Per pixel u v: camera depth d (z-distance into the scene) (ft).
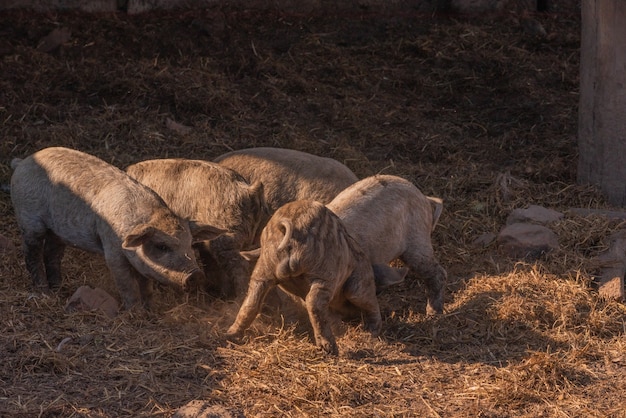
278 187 39.22
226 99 54.90
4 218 43.55
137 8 61.46
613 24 45.39
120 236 34.17
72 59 56.65
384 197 35.35
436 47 62.18
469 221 44.34
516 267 39.91
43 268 37.37
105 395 28.37
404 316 36.24
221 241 36.17
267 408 28.04
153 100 54.13
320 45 61.46
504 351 32.81
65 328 32.53
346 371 30.37
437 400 29.09
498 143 54.03
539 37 63.77
